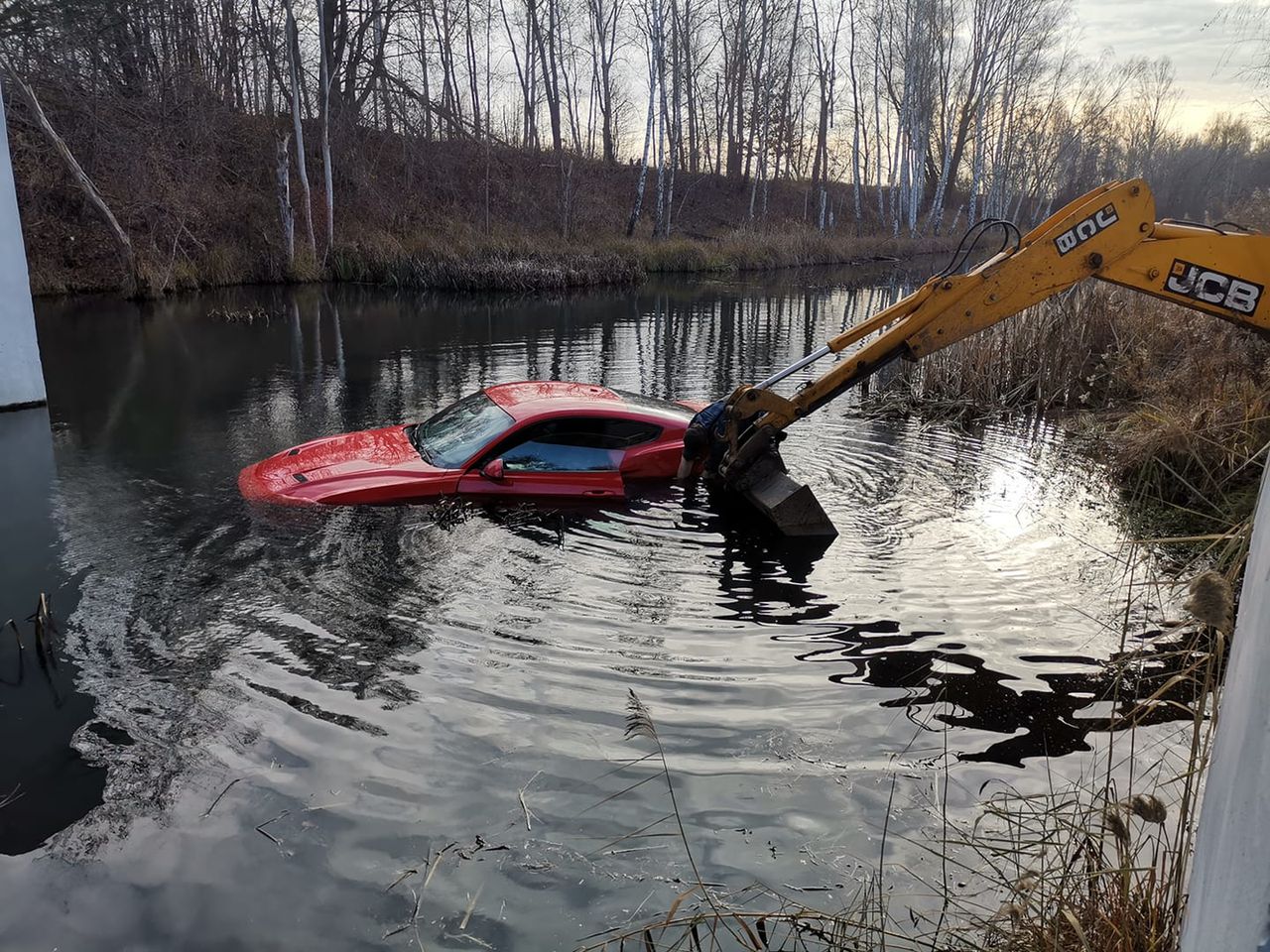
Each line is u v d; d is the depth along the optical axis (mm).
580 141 51031
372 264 29578
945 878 3131
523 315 22391
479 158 39469
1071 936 2775
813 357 7199
